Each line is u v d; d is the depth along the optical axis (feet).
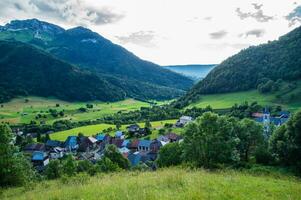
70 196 57.26
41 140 521.65
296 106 558.56
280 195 56.80
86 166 229.86
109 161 217.56
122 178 77.36
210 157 189.16
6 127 122.72
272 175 96.73
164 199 47.42
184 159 196.44
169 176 66.74
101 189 60.23
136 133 517.14
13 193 82.12
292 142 216.74
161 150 246.06
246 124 252.42
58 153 463.83
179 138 443.73
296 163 206.90
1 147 115.85
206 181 62.85
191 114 589.32
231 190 56.08
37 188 84.53
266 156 225.35
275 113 515.91
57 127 614.34
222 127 198.08
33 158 422.82
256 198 52.34
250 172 97.25
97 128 584.40
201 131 193.26
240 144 248.73
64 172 210.79
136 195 50.90
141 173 89.15
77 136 509.76
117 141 467.93
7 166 114.32
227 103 638.53
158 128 532.32
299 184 72.59
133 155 386.73
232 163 191.31
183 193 51.52
